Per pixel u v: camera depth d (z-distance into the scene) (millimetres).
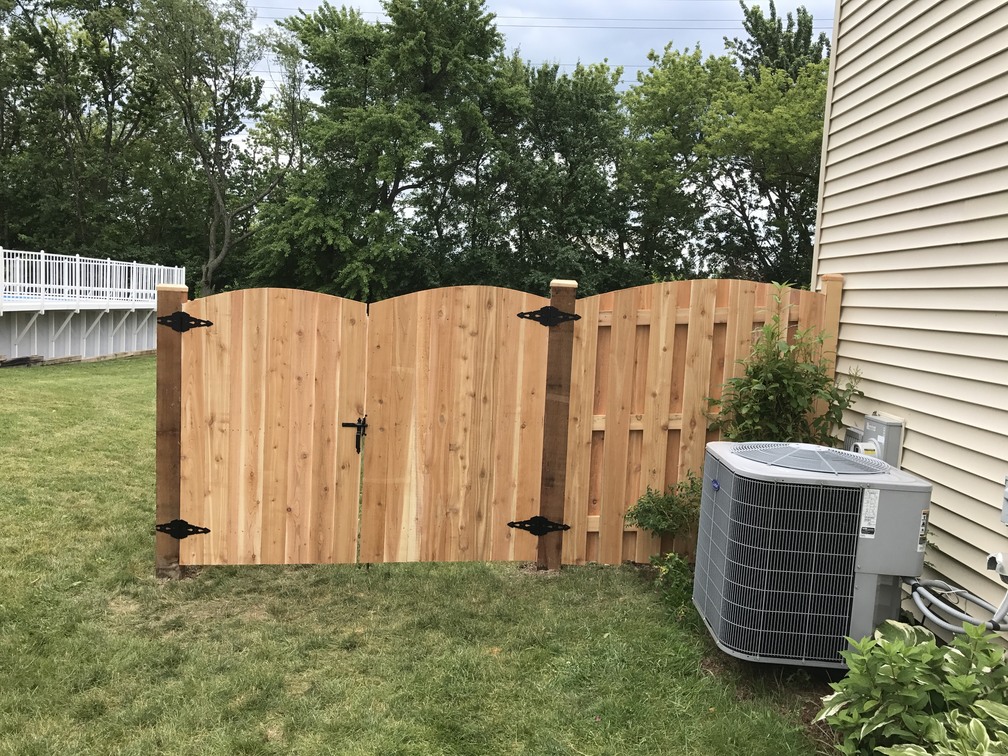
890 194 4184
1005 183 3182
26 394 9375
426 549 4480
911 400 3836
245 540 4324
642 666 3377
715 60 27000
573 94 27031
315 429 4324
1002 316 3156
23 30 30984
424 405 4398
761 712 2984
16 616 3664
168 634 3617
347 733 2832
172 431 4223
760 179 25797
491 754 2730
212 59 28906
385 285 25250
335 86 26281
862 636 3072
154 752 2678
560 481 4527
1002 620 2863
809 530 3051
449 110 25031
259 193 32281
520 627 3779
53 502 5312
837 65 4965
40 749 2650
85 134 33531
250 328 4227
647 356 4559
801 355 4508
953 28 3629
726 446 3584
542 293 26500
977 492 3279
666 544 4680
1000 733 2172
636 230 28828
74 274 16938
